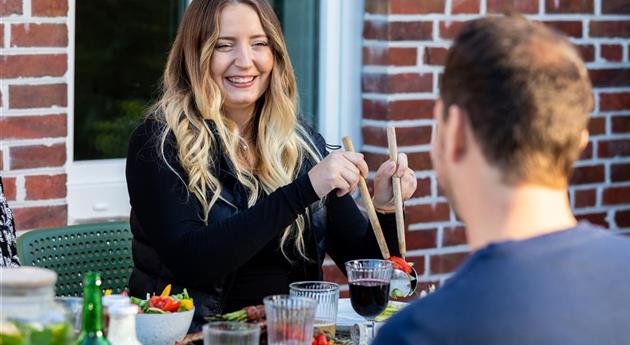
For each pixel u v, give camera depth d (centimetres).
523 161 158
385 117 419
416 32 418
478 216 162
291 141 322
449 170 165
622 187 469
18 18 356
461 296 152
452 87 162
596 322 150
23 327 173
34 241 325
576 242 156
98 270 337
